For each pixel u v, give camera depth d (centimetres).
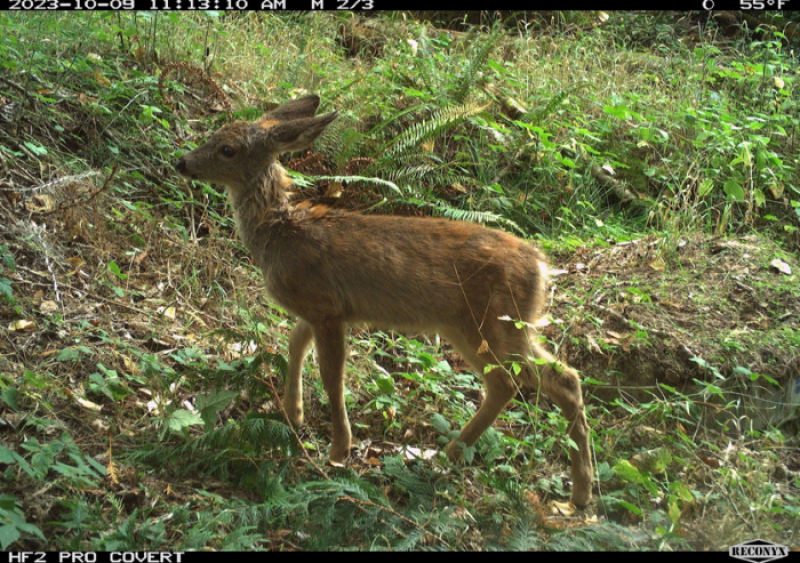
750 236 761
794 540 467
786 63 1110
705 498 492
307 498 427
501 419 570
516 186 820
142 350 557
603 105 896
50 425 461
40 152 640
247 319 610
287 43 961
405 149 744
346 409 553
